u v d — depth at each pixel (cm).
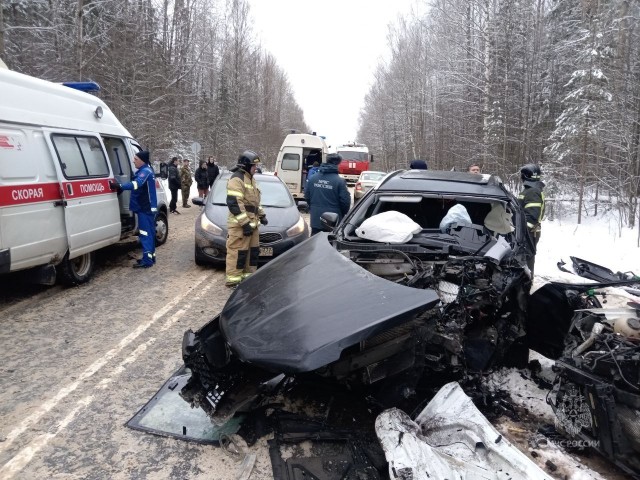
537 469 228
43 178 522
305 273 327
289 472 262
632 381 255
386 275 348
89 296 590
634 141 1344
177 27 3192
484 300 320
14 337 453
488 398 340
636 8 1423
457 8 2262
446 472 225
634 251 928
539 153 1866
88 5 2214
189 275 709
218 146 4053
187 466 272
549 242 1052
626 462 253
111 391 355
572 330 332
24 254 493
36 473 262
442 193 452
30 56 2294
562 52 1844
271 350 255
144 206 729
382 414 272
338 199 700
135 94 2589
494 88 1931
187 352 303
